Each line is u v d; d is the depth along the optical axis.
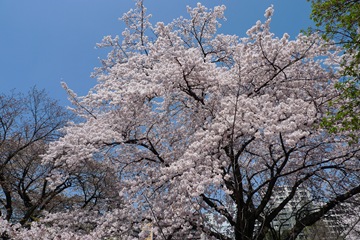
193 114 8.19
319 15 6.89
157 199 6.84
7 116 13.58
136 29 11.49
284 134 6.42
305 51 7.55
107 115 8.37
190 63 7.16
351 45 6.80
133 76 8.74
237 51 7.93
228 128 6.26
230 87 7.79
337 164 7.42
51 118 13.98
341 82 6.81
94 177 11.17
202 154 6.18
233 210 7.31
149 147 8.34
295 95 8.02
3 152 13.34
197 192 5.44
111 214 7.46
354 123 5.96
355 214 7.86
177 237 7.18
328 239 6.96
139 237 6.79
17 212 14.40
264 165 8.35
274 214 7.13
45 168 12.76
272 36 7.70
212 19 10.73
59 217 8.68
